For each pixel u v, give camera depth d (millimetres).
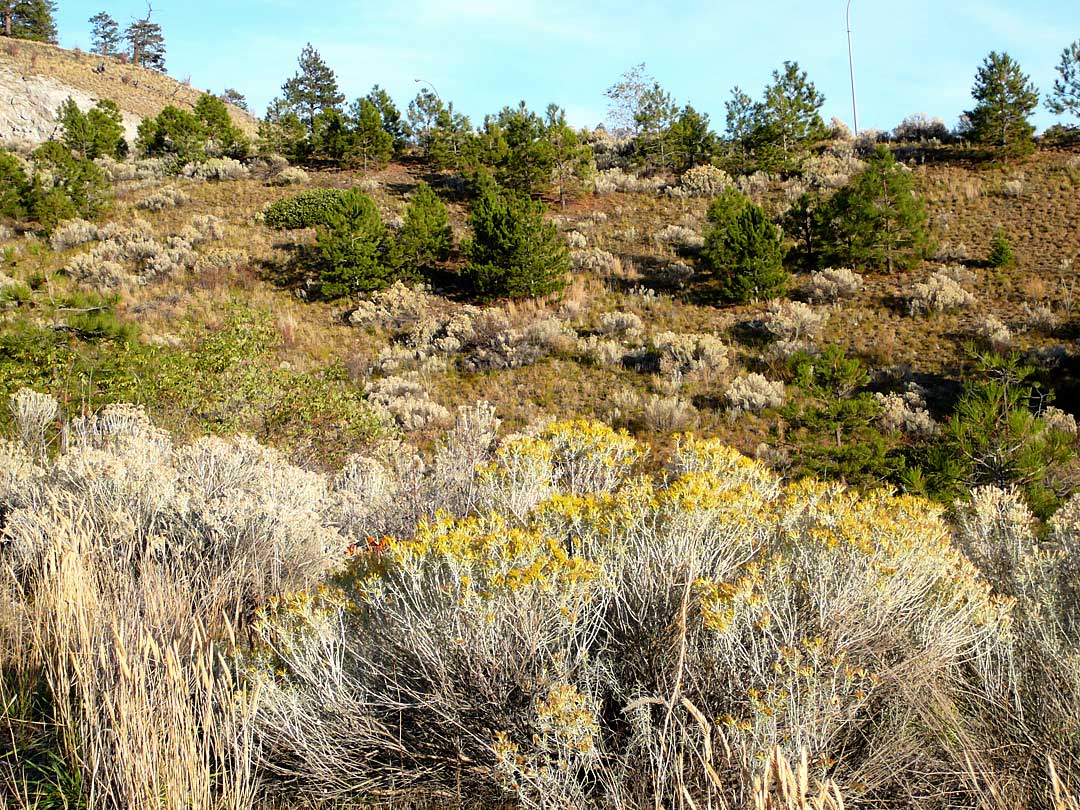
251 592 3924
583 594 2453
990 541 4164
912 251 20094
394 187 29734
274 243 24562
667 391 15234
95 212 26234
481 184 27531
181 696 2283
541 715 2156
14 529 4211
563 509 3135
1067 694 2443
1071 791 2188
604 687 2492
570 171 27969
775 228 19781
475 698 2430
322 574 4145
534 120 27469
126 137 43594
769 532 3076
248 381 10047
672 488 2918
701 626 2473
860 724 2336
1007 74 25438
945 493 8344
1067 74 26469
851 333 17266
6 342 9648
